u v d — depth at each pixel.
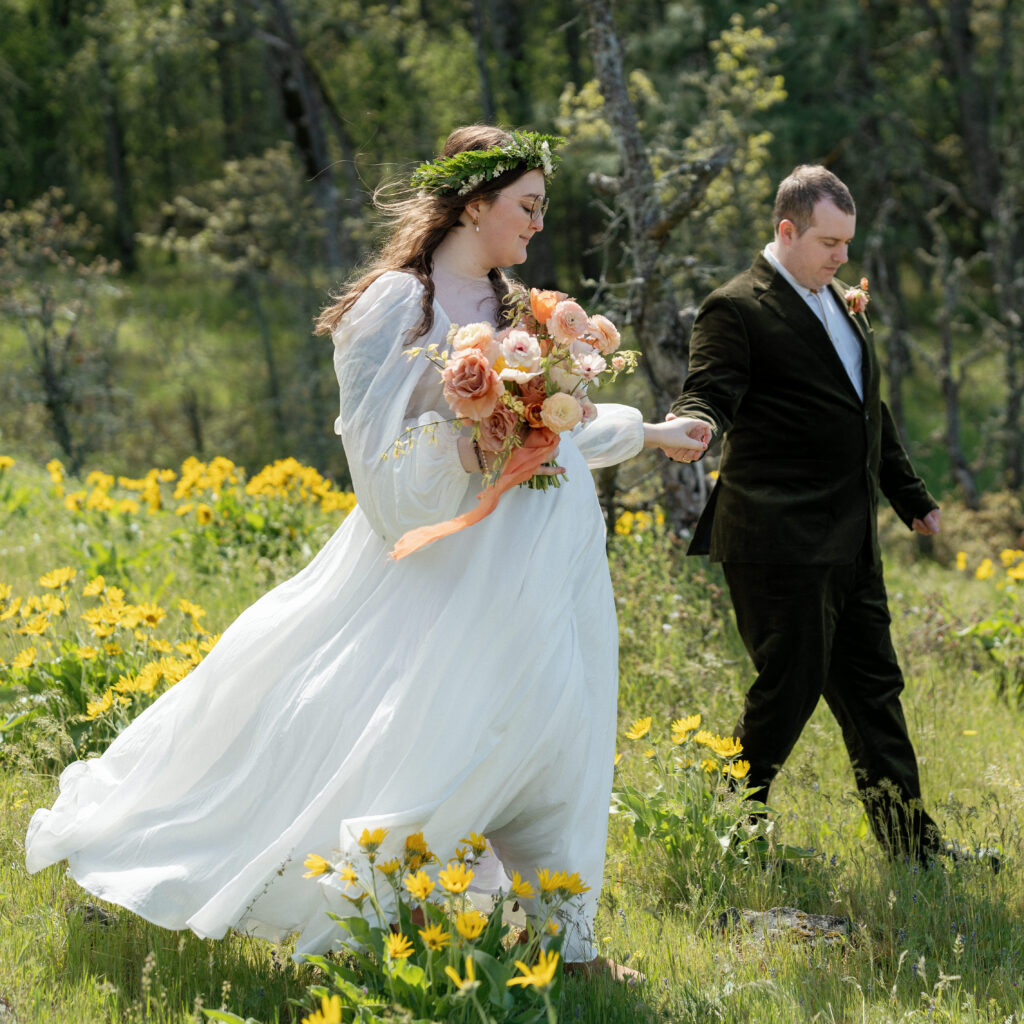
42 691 5.98
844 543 5.26
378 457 3.90
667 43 27.25
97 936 4.13
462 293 4.22
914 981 4.18
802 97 33.66
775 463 5.27
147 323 35.50
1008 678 8.49
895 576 13.15
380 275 4.11
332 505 10.59
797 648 5.26
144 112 46.06
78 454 26.52
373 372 3.96
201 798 4.14
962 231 46.00
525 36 38.34
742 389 5.23
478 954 3.39
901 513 5.89
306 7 34.38
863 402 5.34
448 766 3.79
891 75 42.28
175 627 7.38
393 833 3.75
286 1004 3.80
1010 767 6.68
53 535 10.42
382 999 3.40
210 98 47.28
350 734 3.92
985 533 21.06
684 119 24.38
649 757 5.61
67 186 46.00
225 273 33.19
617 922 4.58
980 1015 3.91
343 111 35.91
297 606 4.14
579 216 42.19
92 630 6.07
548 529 3.99
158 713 4.40
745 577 5.32
